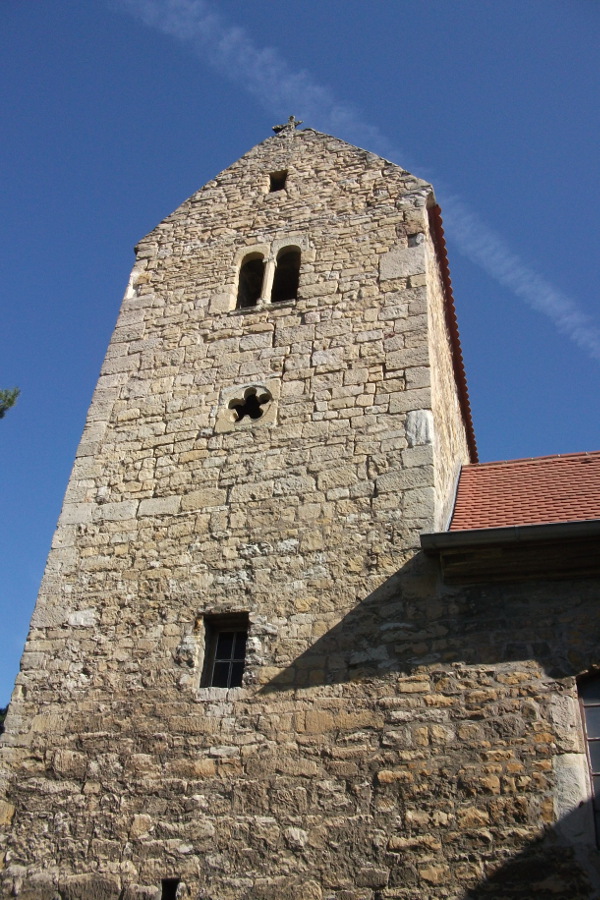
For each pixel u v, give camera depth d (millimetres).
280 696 7965
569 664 7359
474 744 7152
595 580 7809
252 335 11227
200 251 12734
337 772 7359
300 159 13539
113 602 9234
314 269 11672
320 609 8414
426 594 8164
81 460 10648
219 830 7359
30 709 8656
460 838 6730
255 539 9180
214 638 8867
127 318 12188
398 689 7652
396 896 6590
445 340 12539
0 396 13555
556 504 9281
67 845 7680
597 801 6664
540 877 6391
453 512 9664
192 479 9992
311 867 6934
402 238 11602
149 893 7207
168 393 11031
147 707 8336
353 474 9320
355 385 10156
